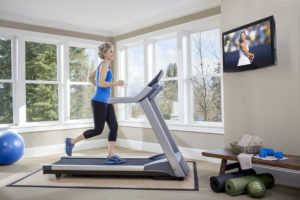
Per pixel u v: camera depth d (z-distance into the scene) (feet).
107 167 9.87
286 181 9.17
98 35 17.53
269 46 8.93
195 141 13.67
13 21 14.21
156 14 14.56
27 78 14.98
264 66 9.14
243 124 10.62
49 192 8.61
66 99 16.16
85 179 10.06
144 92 9.59
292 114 9.04
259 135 10.07
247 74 10.43
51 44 15.88
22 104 14.51
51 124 15.40
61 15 14.47
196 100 14.01
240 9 10.64
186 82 14.17
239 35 10.19
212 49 13.33
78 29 16.56
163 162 9.74
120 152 15.72
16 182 9.70
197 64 13.99
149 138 16.05
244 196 8.13
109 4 12.94
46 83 15.61
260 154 8.39
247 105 10.46
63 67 16.10
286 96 9.20
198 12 13.32
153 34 15.47
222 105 12.67
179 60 14.17
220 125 12.88
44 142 15.23
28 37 14.88
